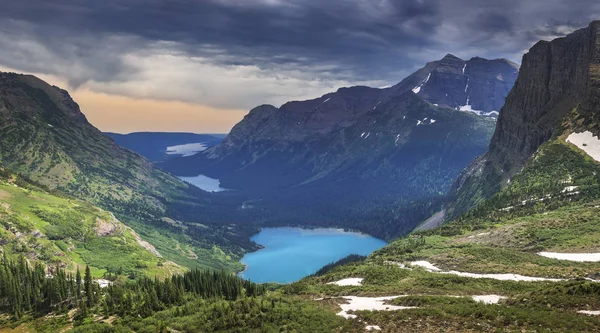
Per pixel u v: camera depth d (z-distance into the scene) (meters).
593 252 156.62
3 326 147.75
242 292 156.75
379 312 96.88
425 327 83.81
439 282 126.00
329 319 98.19
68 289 164.38
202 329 109.00
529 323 77.19
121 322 134.50
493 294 111.12
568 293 90.31
